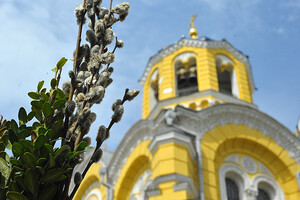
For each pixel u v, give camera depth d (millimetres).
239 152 21578
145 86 28734
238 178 20656
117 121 4336
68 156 4055
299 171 21141
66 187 4059
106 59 4418
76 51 4641
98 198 23594
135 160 22219
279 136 22281
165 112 21188
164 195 17203
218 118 21812
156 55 28484
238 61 28188
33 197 3953
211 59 26734
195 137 20438
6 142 4594
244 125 22016
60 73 4766
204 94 24312
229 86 27641
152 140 19875
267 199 20844
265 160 21750
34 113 4703
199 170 19156
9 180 4090
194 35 32125
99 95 4160
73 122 4410
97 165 24984
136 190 21906
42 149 4098
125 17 4863
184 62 26859
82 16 4824
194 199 17500
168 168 18047
